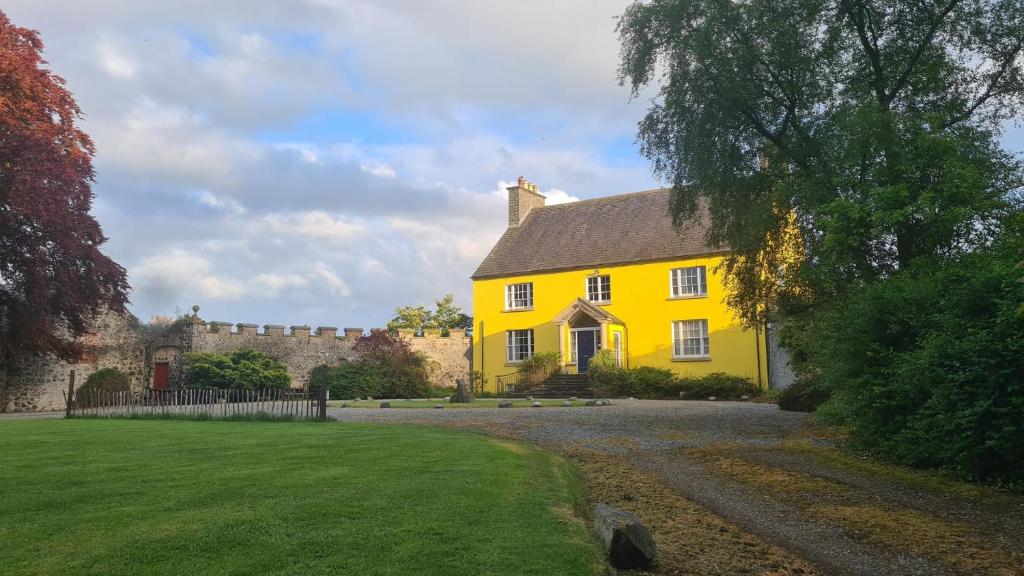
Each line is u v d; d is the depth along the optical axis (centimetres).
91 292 2320
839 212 1080
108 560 439
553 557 475
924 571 534
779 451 1088
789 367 2319
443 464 823
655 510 702
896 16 1351
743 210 1458
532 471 814
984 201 986
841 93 1353
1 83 2119
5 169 1964
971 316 871
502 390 3141
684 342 2852
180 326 3041
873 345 995
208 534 497
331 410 1916
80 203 2278
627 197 3397
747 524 661
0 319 2159
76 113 2409
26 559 440
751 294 1527
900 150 1082
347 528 519
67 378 2622
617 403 2175
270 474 735
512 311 3303
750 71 1316
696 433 1295
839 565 546
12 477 707
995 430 818
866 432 1037
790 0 1312
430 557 461
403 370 3297
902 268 1100
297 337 3419
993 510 721
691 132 1365
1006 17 1318
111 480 693
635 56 1421
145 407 1719
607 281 3083
